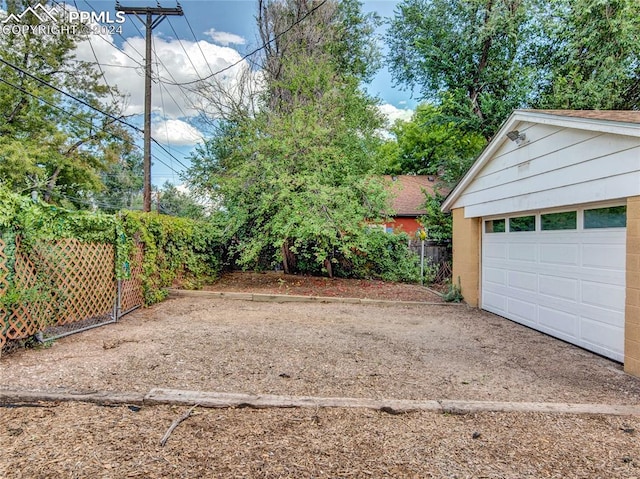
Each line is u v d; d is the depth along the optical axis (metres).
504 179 6.66
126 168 30.28
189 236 9.34
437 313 7.35
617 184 4.28
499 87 13.84
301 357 4.38
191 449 2.40
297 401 3.10
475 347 5.05
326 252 10.09
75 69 18.55
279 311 7.25
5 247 4.12
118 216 6.27
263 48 14.25
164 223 8.16
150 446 2.42
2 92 16.64
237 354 4.43
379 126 12.96
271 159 10.09
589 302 4.93
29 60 17.34
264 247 10.67
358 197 10.50
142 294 7.30
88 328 5.46
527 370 4.18
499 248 7.15
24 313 4.35
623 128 4.06
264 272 11.84
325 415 2.91
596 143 4.60
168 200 21.83
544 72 13.24
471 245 7.91
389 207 10.69
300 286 9.91
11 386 3.23
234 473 2.18
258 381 3.59
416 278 11.25
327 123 10.86
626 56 11.05
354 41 16.94
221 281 10.47
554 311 5.60
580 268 5.09
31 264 4.50
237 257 11.49
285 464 2.28
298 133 9.86
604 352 4.68
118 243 6.16
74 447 2.38
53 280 4.85
